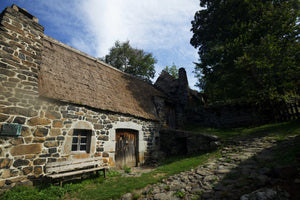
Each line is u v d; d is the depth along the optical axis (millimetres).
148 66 22016
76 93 6695
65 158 5543
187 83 15117
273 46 9094
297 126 7156
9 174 4258
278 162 3770
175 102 13391
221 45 11969
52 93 5738
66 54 8578
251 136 7723
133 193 4039
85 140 6551
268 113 10711
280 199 2365
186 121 14242
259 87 9922
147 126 9430
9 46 4945
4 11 5176
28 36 5512
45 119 5297
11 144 4426
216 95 15695
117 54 21922
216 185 3430
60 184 4641
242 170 3893
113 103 7934
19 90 4871
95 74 9000
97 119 6879
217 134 9945
